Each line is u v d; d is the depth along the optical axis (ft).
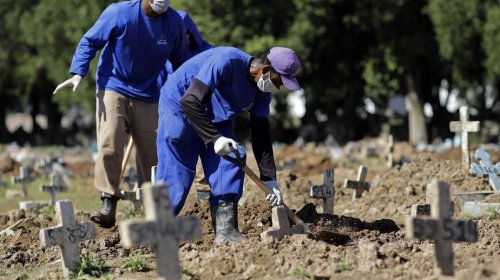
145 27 41.37
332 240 36.94
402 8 186.50
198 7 175.83
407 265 31.30
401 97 247.91
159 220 25.85
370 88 212.23
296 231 36.63
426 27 189.16
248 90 35.42
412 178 61.16
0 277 36.04
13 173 125.80
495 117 216.95
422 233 27.04
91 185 98.94
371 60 203.00
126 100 42.75
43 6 217.36
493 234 39.86
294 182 68.28
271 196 36.11
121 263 35.86
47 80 260.83
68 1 199.31
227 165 35.83
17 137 287.48
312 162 112.68
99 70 42.80
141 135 43.32
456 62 179.11
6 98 281.95
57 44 211.82
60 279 33.40
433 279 27.32
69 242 32.89
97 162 42.80
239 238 36.11
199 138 36.04
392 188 59.82
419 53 189.16
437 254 27.37
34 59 246.47
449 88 221.87
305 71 199.72
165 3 40.78
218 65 34.50
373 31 201.36
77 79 41.55
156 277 33.32
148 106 43.21
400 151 135.44
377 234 39.40
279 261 32.78
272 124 236.84
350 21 194.90
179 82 35.65
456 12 170.60
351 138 229.86
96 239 41.45
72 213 32.96
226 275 32.42
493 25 166.81
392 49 190.49
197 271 32.99
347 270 31.78
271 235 35.60
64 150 201.57
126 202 63.21
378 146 152.97
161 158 36.35
